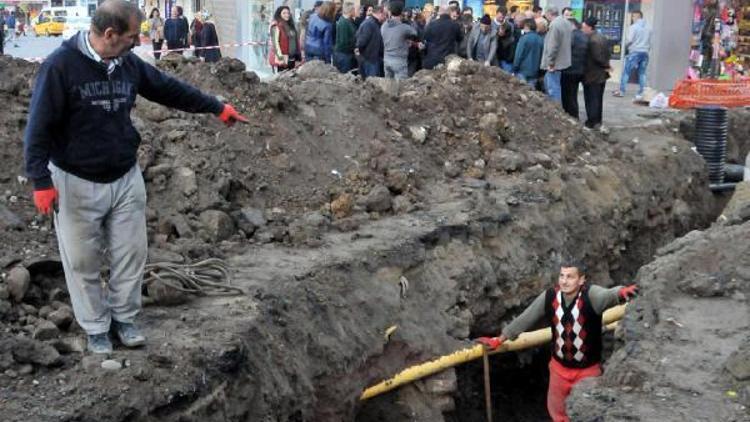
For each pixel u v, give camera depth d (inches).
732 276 326.0
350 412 299.6
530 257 406.6
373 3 678.5
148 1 1323.8
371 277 333.7
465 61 530.0
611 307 328.2
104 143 222.8
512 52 657.6
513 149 477.4
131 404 218.7
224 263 312.2
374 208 388.5
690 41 813.2
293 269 315.9
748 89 596.7
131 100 226.8
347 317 310.8
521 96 522.3
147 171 346.9
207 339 250.1
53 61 214.5
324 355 292.7
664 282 323.0
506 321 396.2
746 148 657.6
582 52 604.7
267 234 346.6
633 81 877.2
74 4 1752.0
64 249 228.4
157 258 303.7
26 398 215.0
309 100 434.9
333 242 350.6
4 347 227.1
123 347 240.5
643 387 262.4
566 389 312.8
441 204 406.9
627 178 499.5
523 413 399.9
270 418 257.1
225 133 389.1
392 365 322.0
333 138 419.8
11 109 350.3
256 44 779.4
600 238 454.3
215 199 349.1
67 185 222.8
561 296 311.7
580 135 517.3
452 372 339.0
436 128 466.6
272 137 400.8
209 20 825.5
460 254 376.5
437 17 628.1
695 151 573.9
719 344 285.4
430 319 344.5
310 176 394.6
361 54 593.3
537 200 429.4
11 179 325.1
